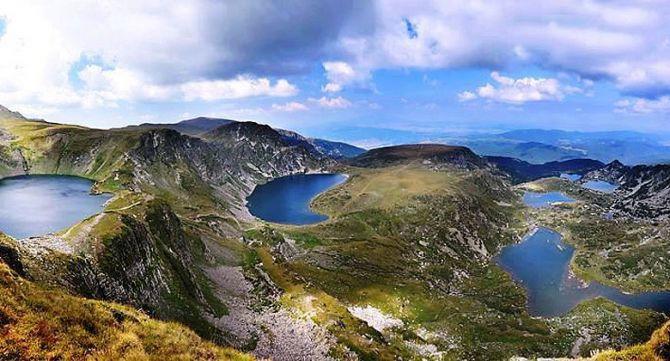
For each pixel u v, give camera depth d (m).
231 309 134.62
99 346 35.19
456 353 148.62
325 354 116.75
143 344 38.09
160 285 107.56
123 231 103.88
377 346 131.62
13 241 69.12
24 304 35.31
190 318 106.06
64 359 32.09
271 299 152.75
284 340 120.81
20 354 30.80
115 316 40.97
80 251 87.19
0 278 36.69
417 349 148.62
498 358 149.88
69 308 37.81
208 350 41.78
